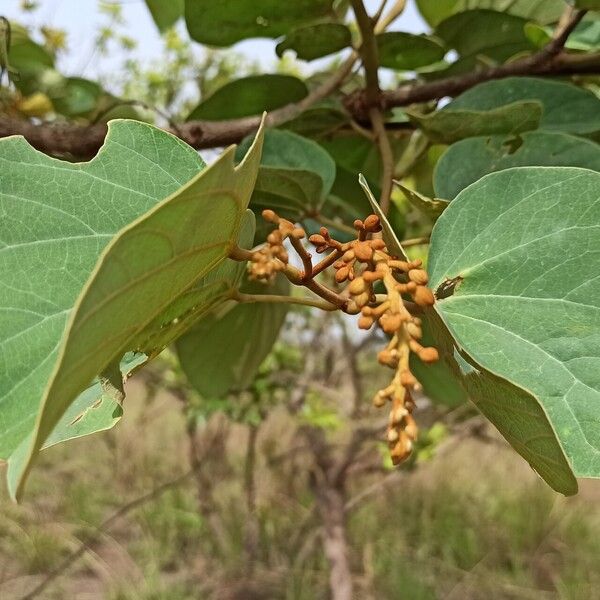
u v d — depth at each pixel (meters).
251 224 0.26
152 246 0.18
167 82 1.40
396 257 0.24
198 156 0.27
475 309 0.24
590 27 0.50
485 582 1.99
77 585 1.95
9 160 0.24
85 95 0.57
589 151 0.37
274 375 1.48
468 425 1.47
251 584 1.96
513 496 2.38
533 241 0.25
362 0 0.42
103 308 0.17
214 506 2.14
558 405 0.22
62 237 0.24
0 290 0.22
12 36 0.56
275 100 0.49
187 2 0.44
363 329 0.21
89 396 0.24
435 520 2.24
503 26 0.51
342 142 0.55
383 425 1.40
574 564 2.09
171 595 1.83
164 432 2.68
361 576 1.96
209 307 0.27
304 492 2.27
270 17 0.46
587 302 0.23
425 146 0.53
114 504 2.37
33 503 2.38
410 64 0.49
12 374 0.21
